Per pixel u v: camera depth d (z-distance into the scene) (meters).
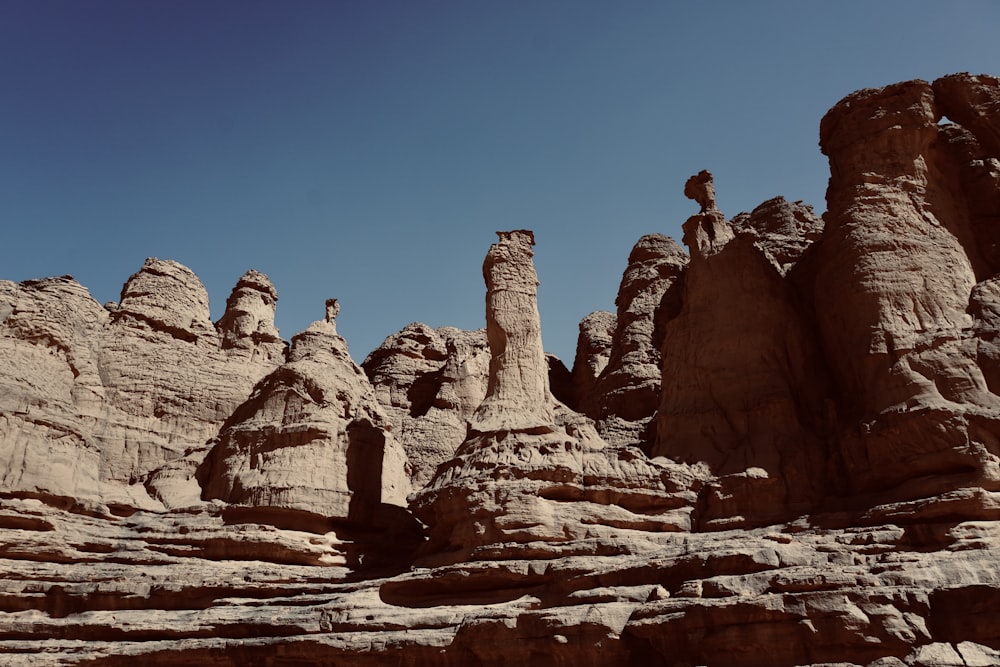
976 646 16.44
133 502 27.89
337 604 22.19
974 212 26.55
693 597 18.50
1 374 26.50
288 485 26.95
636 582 20.16
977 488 19.61
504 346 26.84
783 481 23.33
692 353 27.28
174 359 33.50
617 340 38.69
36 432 26.16
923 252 24.12
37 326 29.27
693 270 28.94
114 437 30.59
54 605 23.30
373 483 29.05
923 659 16.25
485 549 22.14
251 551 25.55
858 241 24.52
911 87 26.30
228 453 28.95
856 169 25.92
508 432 24.86
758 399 25.39
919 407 21.31
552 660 19.12
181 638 22.38
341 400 30.38
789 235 37.91
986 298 23.27
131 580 23.89
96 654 21.81
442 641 20.31
